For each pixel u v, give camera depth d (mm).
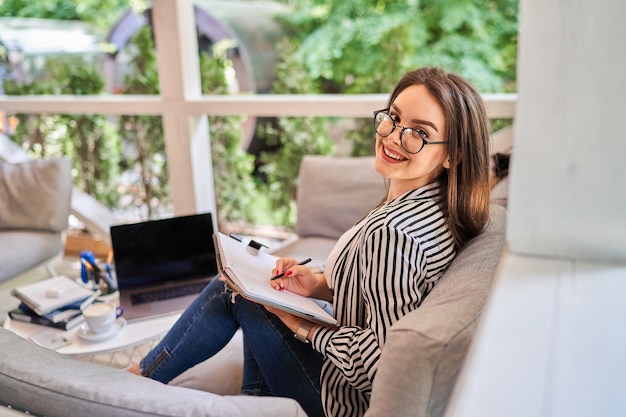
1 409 916
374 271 1125
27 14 4750
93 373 942
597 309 648
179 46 2947
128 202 3689
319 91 5148
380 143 1261
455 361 839
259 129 3355
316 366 1323
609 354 590
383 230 1129
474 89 1212
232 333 1437
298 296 1353
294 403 905
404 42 3773
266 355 1349
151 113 3152
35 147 3816
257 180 3469
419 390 862
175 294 1992
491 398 547
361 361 1122
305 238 2529
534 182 696
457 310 897
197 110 3025
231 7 4453
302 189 2568
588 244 707
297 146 3289
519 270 713
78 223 3832
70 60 3941
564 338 613
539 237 721
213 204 3383
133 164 3590
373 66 4957
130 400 843
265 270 1435
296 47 4004
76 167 3760
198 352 1436
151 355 1473
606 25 613
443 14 4906
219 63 3646
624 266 702
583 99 641
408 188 1288
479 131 1191
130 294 1997
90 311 1708
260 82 4352
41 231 2797
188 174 3172
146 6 4195
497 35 4844
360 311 1245
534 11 637
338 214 2457
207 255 2104
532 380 564
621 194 667
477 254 1119
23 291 1865
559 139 666
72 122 3660
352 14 5027
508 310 653
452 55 4957
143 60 3621
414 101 1181
